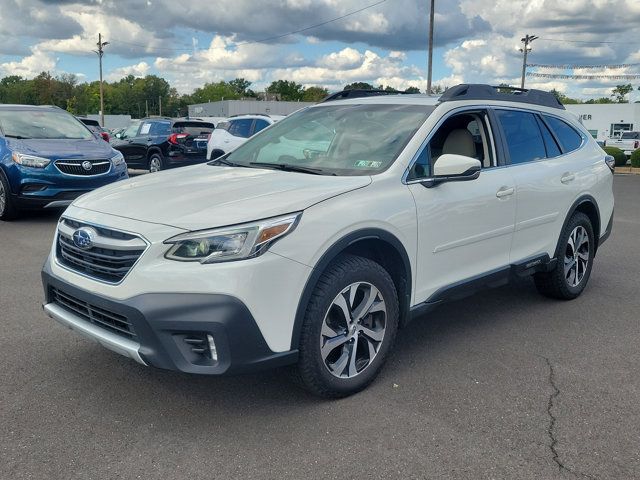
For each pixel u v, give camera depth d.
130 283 3.14
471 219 4.32
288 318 3.25
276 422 3.39
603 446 3.20
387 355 3.87
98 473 2.90
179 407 3.54
